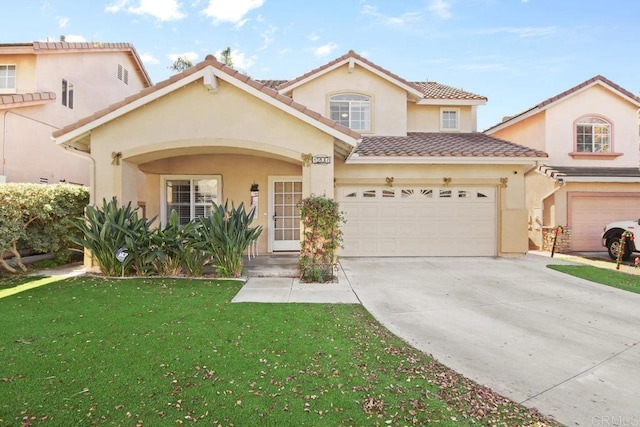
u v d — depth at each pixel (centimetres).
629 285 870
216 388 362
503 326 582
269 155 1034
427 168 1222
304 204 883
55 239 957
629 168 1595
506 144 1323
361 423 314
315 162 930
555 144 1600
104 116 899
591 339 533
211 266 970
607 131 1619
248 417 317
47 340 471
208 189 1308
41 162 1339
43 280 815
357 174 1216
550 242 1503
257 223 1296
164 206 1291
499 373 426
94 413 316
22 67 1347
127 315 575
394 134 1440
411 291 782
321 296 727
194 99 927
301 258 881
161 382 371
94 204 932
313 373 400
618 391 390
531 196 1645
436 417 327
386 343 496
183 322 548
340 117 1442
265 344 474
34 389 352
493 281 887
